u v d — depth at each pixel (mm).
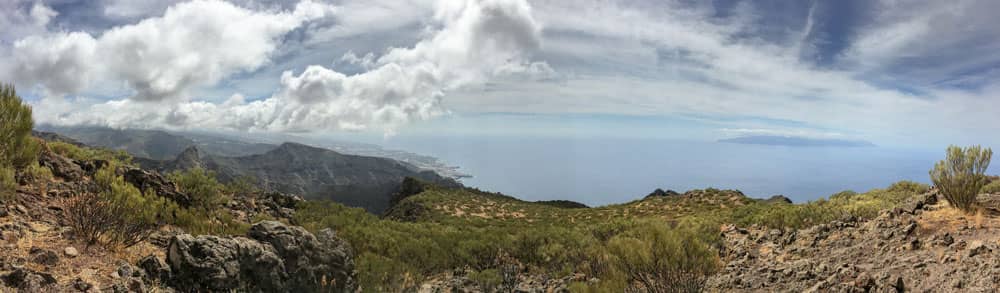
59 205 11070
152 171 17438
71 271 7785
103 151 19062
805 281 11273
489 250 21422
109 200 9945
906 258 10719
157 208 12141
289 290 11055
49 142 16469
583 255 19047
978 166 12742
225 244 9914
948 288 8719
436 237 24234
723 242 18828
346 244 14312
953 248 10438
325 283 12023
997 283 8094
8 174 10016
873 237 13219
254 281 10242
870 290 9547
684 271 10883
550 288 15359
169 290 8422
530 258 21344
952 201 13352
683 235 11320
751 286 11906
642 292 11820
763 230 20719
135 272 8414
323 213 24312
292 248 11797
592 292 12008
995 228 11016
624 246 11711
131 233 10102
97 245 9242
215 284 9125
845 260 12281
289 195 26719
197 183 17578
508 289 15680
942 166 13656
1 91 11656
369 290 13359
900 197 22672
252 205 21953
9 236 8195
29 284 6766
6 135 11359
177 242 9250
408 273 16406
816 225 18203
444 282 17141
